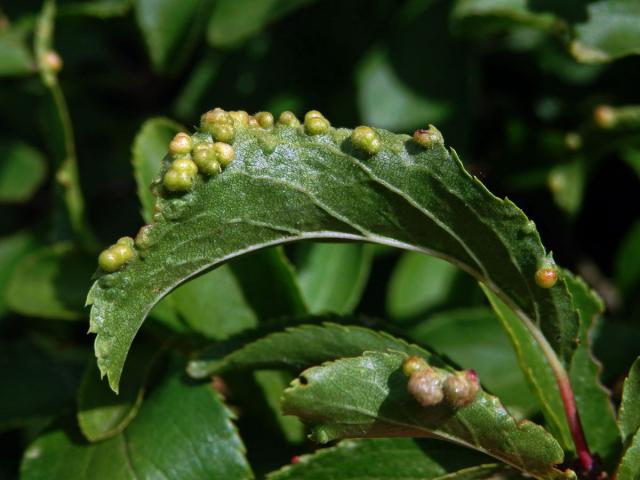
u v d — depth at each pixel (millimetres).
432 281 141
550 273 91
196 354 109
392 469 99
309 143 91
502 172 151
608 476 99
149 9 146
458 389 87
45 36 144
